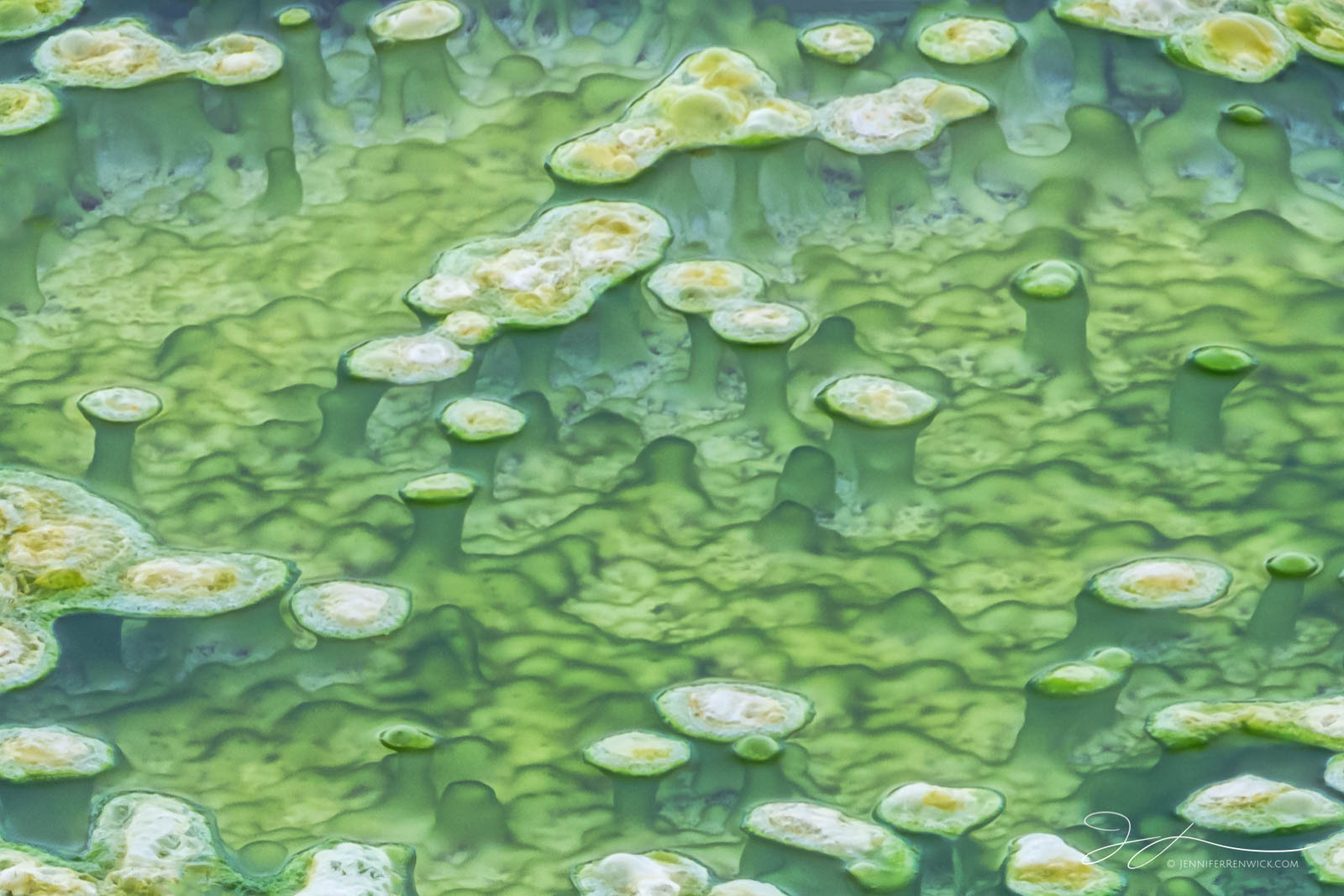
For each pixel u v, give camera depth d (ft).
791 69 17.70
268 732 15.48
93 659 15.66
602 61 17.85
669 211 17.15
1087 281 16.90
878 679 15.60
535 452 16.31
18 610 15.78
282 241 17.13
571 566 15.97
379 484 16.21
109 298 16.93
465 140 17.52
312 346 16.69
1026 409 16.42
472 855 15.16
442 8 18.01
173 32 17.95
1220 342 16.62
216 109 17.65
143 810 15.24
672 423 16.40
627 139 17.40
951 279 16.92
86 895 14.97
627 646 15.72
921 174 17.31
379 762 15.40
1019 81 17.65
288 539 16.03
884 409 16.39
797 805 15.24
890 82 17.65
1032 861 15.05
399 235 17.11
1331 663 15.57
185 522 16.07
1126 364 16.57
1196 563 15.87
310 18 17.99
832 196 17.24
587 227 17.04
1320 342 16.61
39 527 15.98
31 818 15.21
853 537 16.03
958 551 15.97
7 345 16.74
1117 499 16.11
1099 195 17.25
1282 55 17.71
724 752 15.40
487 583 15.90
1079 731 15.43
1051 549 15.96
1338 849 15.08
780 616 15.80
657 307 16.76
